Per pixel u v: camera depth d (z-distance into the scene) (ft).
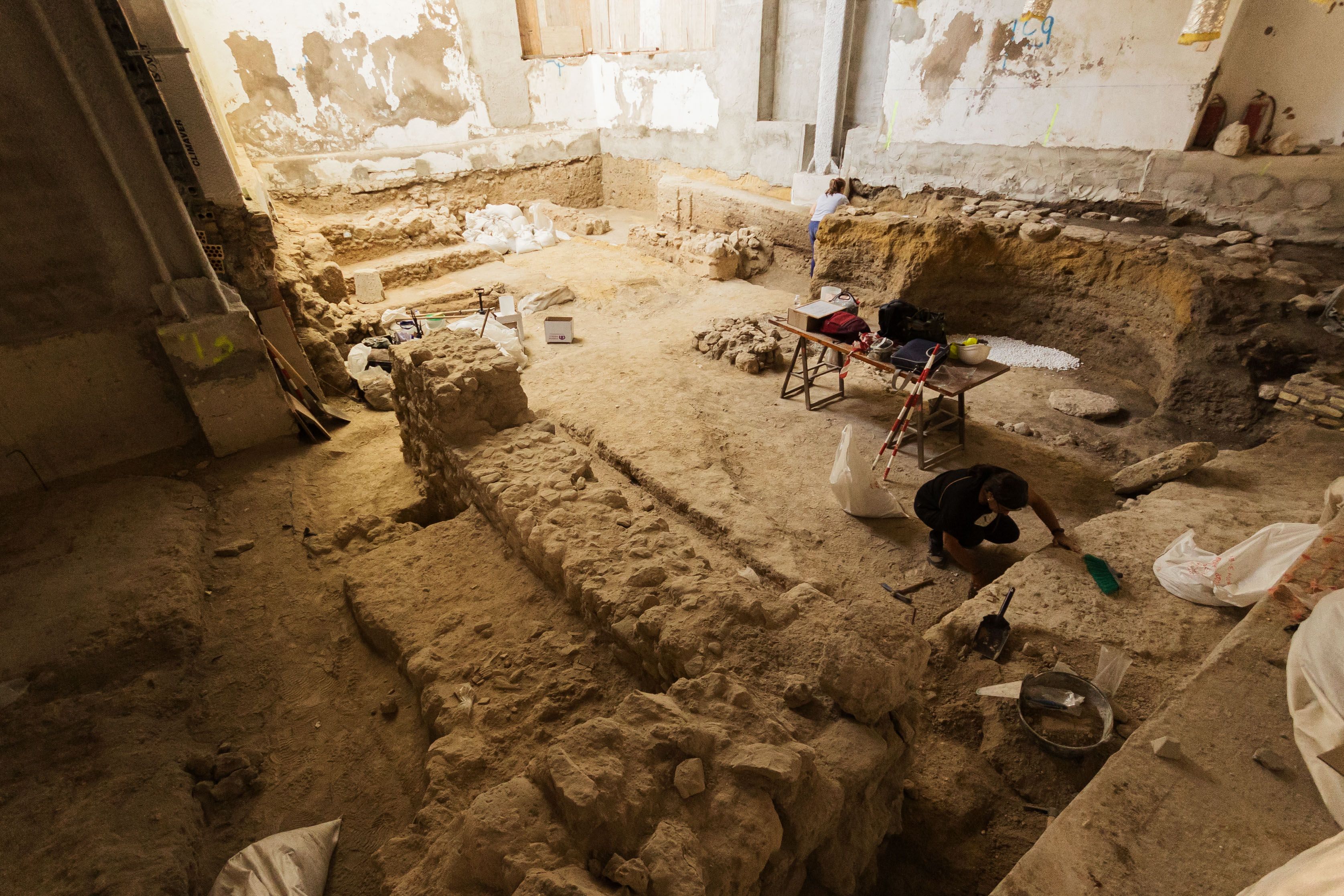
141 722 9.75
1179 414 17.98
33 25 12.14
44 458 15.25
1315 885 4.69
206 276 15.71
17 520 13.99
